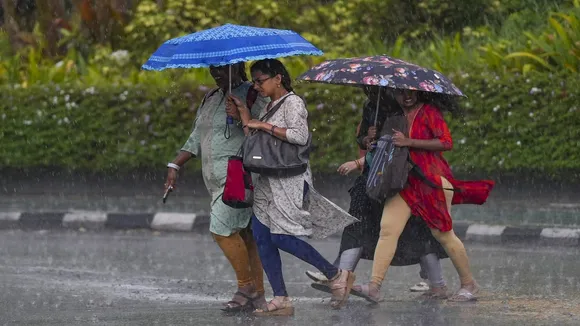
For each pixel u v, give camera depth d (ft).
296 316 62.80
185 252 97.09
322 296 72.13
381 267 66.28
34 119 132.46
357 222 67.87
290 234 61.87
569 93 118.83
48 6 160.97
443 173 66.44
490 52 131.75
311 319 61.57
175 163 66.28
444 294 69.67
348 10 157.58
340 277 64.39
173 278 81.41
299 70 138.82
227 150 63.41
